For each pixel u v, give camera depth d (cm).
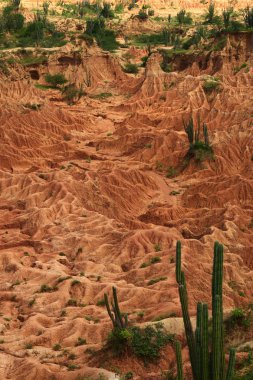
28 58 14462
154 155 9662
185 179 8925
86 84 14238
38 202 7806
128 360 4094
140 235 6506
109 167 9244
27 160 9569
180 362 2617
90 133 11369
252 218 7125
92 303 5412
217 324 2575
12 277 5903
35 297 5434
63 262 6275
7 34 16538
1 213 7638
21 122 10844
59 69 14512
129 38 17838
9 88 12631
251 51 13500
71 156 9912
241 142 9419
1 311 5350
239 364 3488
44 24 16925
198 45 15162
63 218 7250
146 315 4938
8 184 8462
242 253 6253
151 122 11288
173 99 12319
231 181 8081
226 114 10812
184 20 18762
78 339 4691
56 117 11600
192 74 13900
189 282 5472
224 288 5400
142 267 5975
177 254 2761
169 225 7288
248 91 11819
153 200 8281
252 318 4244
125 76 14688
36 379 4059
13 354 4512
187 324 2725
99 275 5934
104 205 7819
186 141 9806
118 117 12162
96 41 15888
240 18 17962
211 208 7800
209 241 6334
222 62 13438
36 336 4759
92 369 3959
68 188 7844
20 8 18625
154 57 13350
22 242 6738
